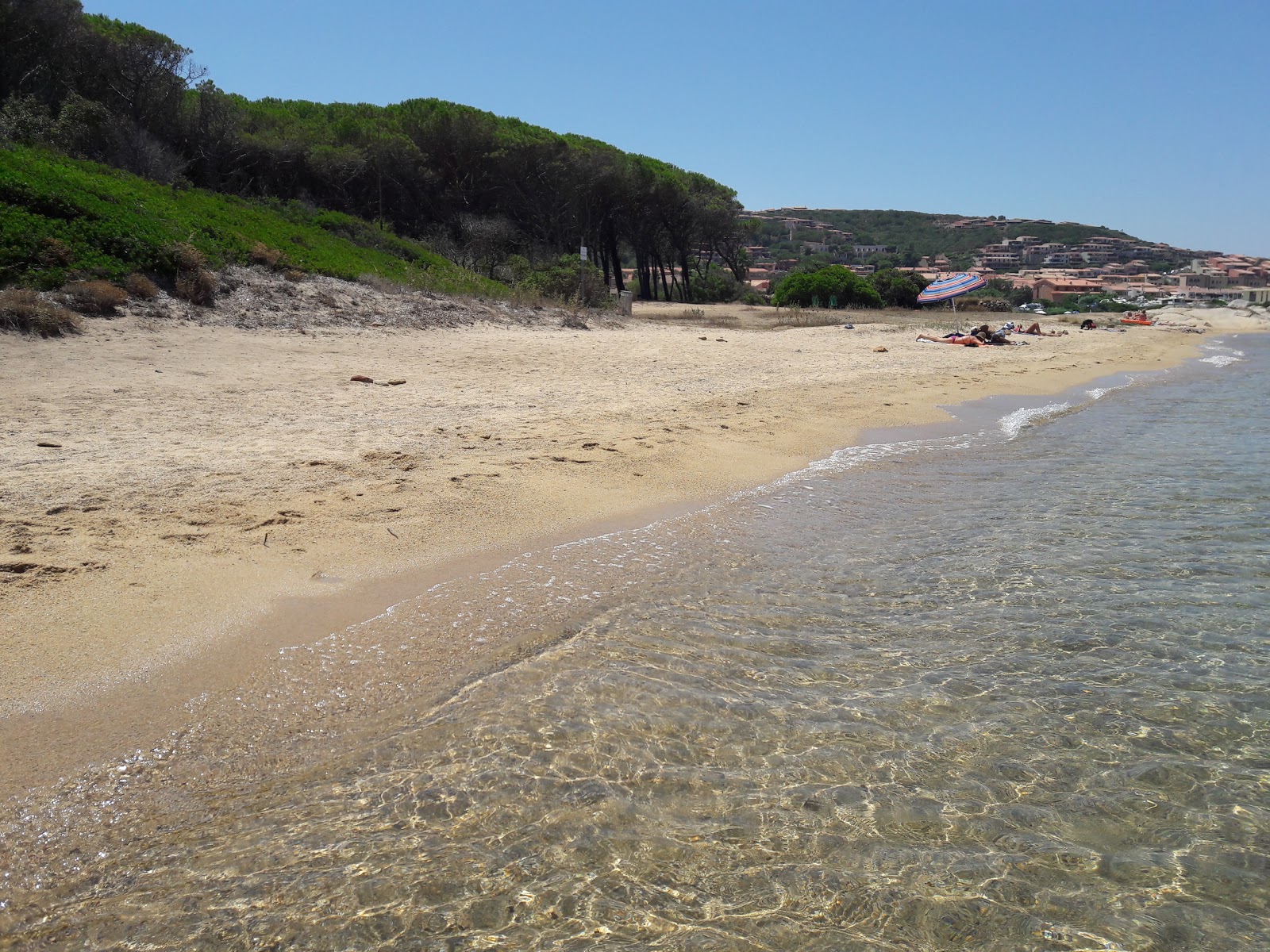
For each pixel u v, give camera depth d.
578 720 4.30
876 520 7.93
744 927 3.00
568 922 3.00
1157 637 5.43
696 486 8.84
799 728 4.29
